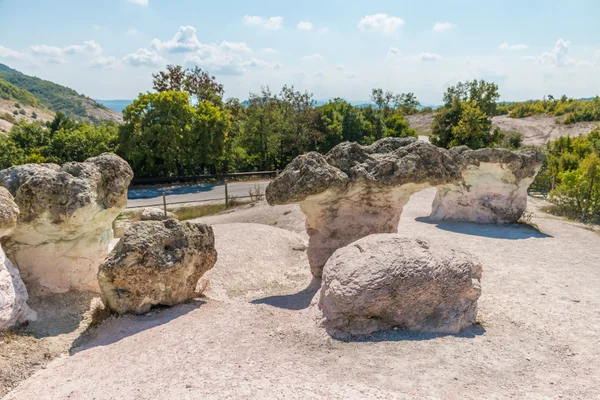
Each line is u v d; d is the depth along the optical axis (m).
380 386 3.66
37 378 4.30
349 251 5.25
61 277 6.35
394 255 4.89
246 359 4.22
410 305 4.78
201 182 24.84
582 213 13.58
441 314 4.90
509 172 11.20
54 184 5.75
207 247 6.45
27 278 6.08
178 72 34.75
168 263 5.81
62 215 5.77
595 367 4.16
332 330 4.71
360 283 4.67
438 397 3.51
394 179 6.71
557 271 7.66
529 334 4.96
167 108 24.28
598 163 14.01
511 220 11.55
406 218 12.48
